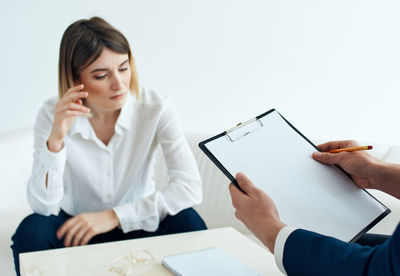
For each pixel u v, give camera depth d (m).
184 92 2.48
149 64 2.42
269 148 0.94
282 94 2.55
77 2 2.28
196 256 1.15
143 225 1.46
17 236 1.33
